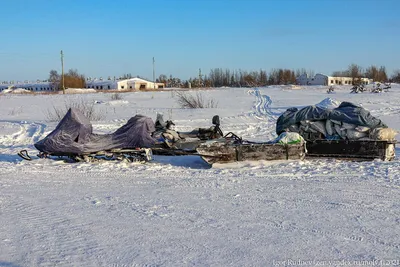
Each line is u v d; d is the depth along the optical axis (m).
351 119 11.07
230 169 9.92
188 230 5.50
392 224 5.69
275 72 98.56
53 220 6.03
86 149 11.05
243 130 19.25
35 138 17.69
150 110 27.98
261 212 6.28
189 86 80.25
